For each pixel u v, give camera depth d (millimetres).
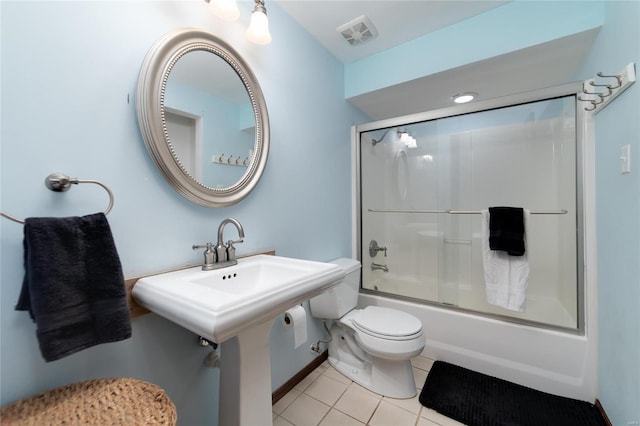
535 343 1495
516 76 1810
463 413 1298
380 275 2373
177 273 954
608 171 1226
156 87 902
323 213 1847
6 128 649
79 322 667
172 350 970
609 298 1216
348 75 2115
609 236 1216
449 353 1741
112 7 828
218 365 1070
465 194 2184
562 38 1401
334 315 1634
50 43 711
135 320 874
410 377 1472
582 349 1385
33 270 611
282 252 1485
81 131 766
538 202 1928
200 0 1069
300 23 1616
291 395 1460
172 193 983
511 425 1223
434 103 2277
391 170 2436
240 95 1215
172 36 945
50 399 670
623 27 1094
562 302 1734
